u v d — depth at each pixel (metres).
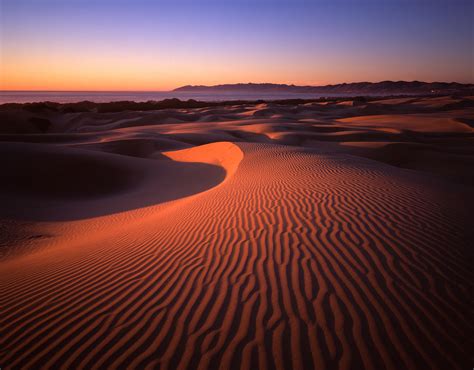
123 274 4.09
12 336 2.93
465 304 2.89
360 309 2.90
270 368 2.37
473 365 2.29
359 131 33.59
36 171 15.80
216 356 2.51
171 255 4.51
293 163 11.17
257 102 126.00
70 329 2.97
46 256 5.66
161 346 2.66
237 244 4.55
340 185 7.07
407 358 2.38
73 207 12.43
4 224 9.23
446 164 20.17
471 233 4.31
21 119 56.53
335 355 2.44
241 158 14.84
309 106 93.88
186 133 35.44
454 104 81.44
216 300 3.23
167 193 13.62
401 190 6.38
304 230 4.72
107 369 2.46
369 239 4.21
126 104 100.56
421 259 3.65
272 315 2.92
